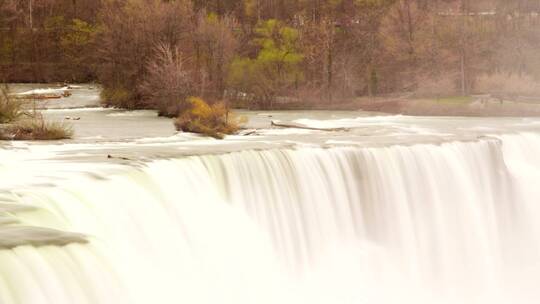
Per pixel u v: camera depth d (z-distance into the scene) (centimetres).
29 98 5066
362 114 5300
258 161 2500
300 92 6581
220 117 3578
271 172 2509
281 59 6856
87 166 2206
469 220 2922
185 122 3562
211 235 2134
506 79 6594
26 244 1398
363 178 2709
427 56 7038
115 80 5972
